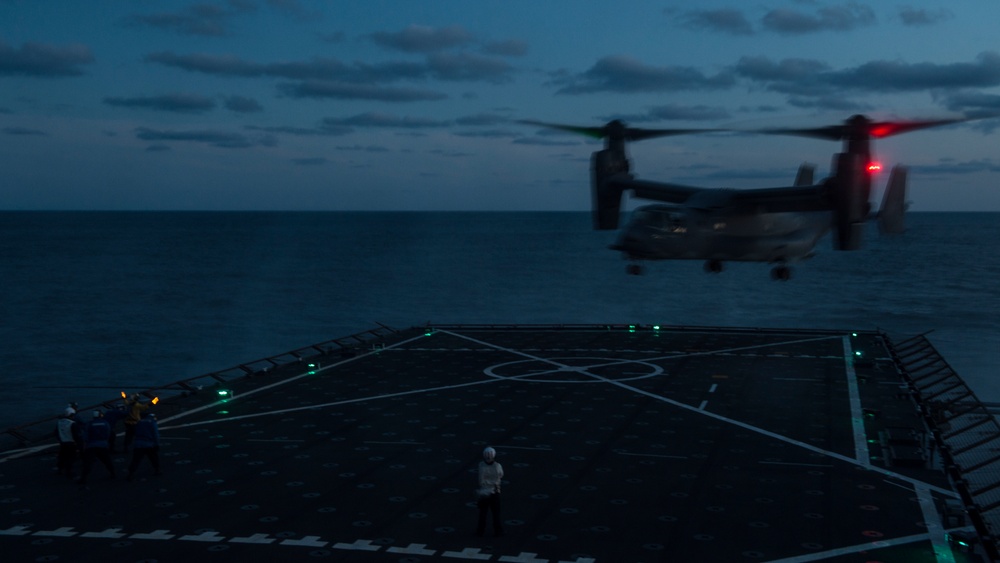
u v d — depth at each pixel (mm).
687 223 35250
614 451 25969
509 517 20078
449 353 45750
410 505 20938
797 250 38094
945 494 21844
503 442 27094
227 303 101688
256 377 38844
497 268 153375
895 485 22594
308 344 73938
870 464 24562
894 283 129750
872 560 17547
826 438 27531
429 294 112812
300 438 27719
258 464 24656
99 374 60406
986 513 20547
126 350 70062
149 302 101812
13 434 27688
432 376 38938
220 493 21922
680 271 150125
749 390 35312
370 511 20484
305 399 33938
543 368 40906
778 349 46719
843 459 25078
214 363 65062
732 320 90500
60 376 59500
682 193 39000
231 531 19125
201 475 23562
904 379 36969
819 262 173250
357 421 30109
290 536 18828
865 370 39938
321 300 105500
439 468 24203
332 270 147375
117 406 26875
